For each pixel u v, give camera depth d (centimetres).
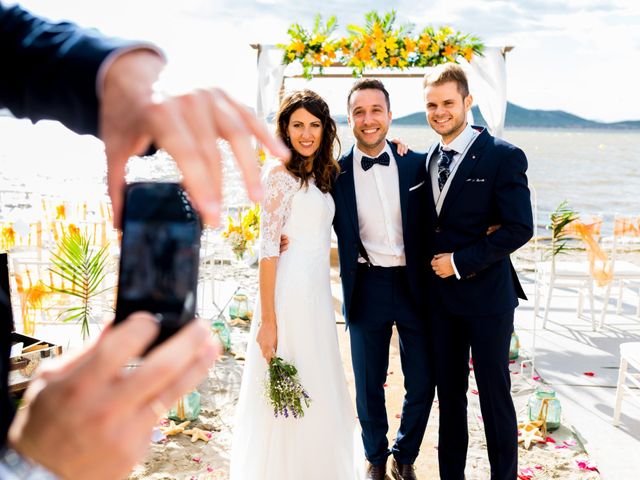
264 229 271
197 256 30
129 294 29
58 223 576
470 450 360
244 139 30
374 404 310
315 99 271
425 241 296
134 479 319
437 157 290
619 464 347
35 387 25
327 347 282
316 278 279
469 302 278
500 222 278
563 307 668
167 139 29
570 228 584
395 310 298
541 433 375
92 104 34
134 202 30
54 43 37
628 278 607
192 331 26
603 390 451
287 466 280
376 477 310
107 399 24
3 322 31
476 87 785
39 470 24
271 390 267
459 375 294
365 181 296
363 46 725
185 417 385
